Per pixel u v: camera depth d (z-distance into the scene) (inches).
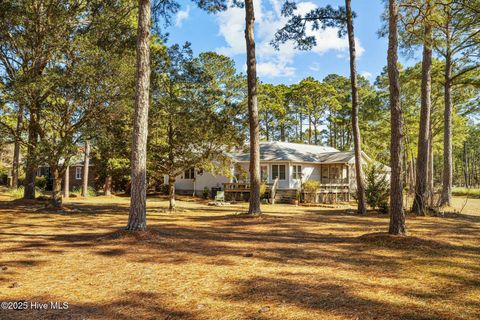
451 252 287.1
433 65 986.7
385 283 199.8
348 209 771.4
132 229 350.3
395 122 345.7
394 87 346.9
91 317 152.4
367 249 300.2
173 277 213.5
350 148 2142.0
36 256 268.8
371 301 169.6
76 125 593.0
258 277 212.5
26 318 151.5
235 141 686.5
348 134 2143.2
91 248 298.5
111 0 600.4
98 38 597.0
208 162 704.4
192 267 237.6
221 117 669.9
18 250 290.2
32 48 575.2
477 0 552.1
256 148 561.3
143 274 220.1
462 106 1214.9
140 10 354.6
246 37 561.6
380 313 153.7
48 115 577.0
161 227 439.2
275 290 187.3
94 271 227.1
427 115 629.0
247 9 559.2
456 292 183.2
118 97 569.6
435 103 1187.3
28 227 434.9
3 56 580.1
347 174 1143.0
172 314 155.2
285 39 666.2
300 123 2052.2
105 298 176.9
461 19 633.6
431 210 621.0
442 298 173.8
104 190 1223.5
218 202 927.0
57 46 560.1
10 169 1427.2
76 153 594.2
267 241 341.1
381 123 1498.5
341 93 1977.1
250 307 162.4
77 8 624.1
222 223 487.8
